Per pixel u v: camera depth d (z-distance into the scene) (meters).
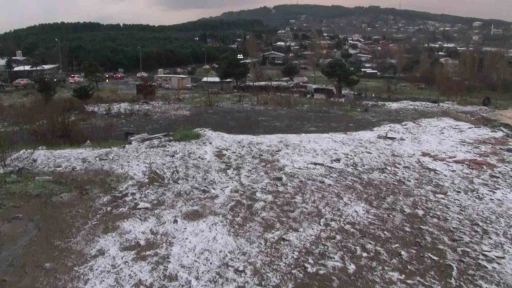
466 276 4.38
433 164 7.88
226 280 4.16
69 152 8.20
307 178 6.93
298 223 5.38
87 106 17.11
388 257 4.67
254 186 6.52
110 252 4.62
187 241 4.85
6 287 3.99
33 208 5.61
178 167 7.29
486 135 10.47
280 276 4.26
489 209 5.98
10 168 7.08
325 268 4.43
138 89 21.81
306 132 11.31
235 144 8.90
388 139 9.83
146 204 5.79
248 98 20.30
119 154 8.02
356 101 18.84
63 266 4.36
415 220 5.58
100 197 6.04
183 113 15.34
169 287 4.03
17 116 13.88
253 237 5.00
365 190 6.53
